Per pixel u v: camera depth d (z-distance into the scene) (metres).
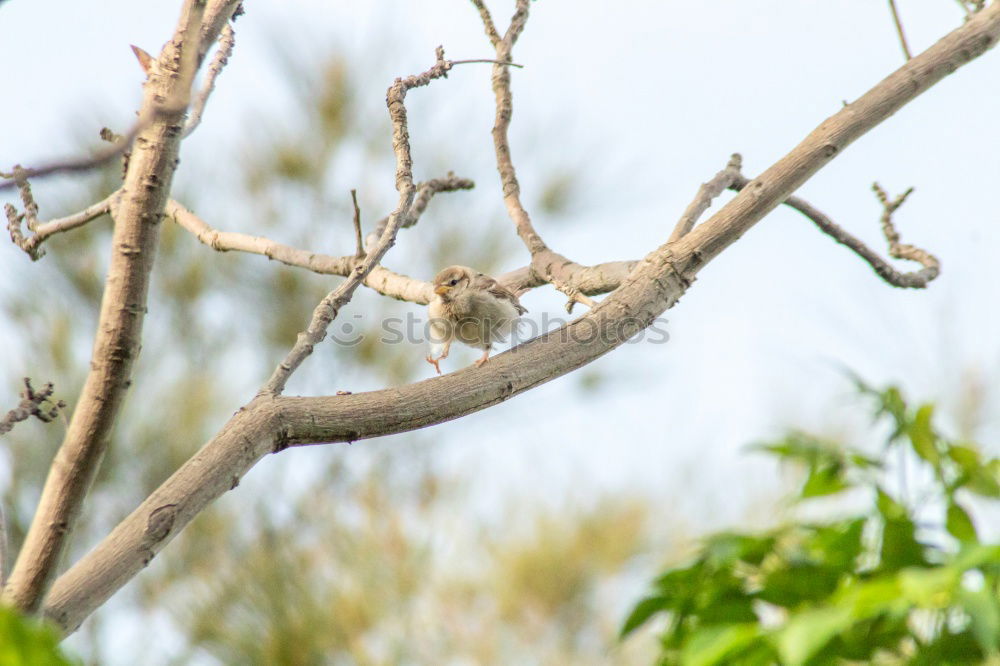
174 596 11.37
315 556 11.71
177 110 3.52
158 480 11.74
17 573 4.13
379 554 11.58
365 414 4.81
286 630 10.80
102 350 4.28
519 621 11.50
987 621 4.34
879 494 6.02
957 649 5.17
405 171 5.68
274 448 4.70
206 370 12.51
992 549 4.47
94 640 11.03
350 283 5.20
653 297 5.65
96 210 7.14
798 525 6.14
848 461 6.29
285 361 4.95
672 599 6.23
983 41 6.26
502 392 5.17
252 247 8.00
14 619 2.81
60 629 4.10
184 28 4.41
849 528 5.92
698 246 5.77
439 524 11.97
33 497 10.98
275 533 11.83
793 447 6.38
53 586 4.16
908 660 5.35
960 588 4.50
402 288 8.17
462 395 5.04
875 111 6.04
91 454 4.25
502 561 11.55
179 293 12.53
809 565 5.94
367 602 11.15
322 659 10.87
